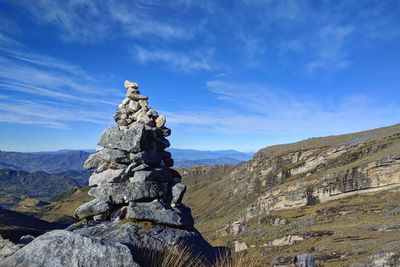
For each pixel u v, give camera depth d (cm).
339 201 13425
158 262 880
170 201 1212
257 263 795
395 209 10519
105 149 1238
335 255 7412
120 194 1155
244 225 15575
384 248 6688
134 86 1331
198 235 1141
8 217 1227
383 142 17425
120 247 743
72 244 734
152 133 1287
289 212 14638
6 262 725
